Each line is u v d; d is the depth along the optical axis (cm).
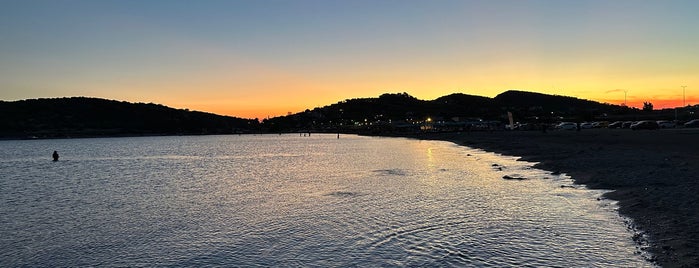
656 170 2623
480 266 1200
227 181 3609
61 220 2098
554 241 1394
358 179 3344
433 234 1538
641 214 1628
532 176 3034
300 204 2294
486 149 6462
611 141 5575
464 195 2355
